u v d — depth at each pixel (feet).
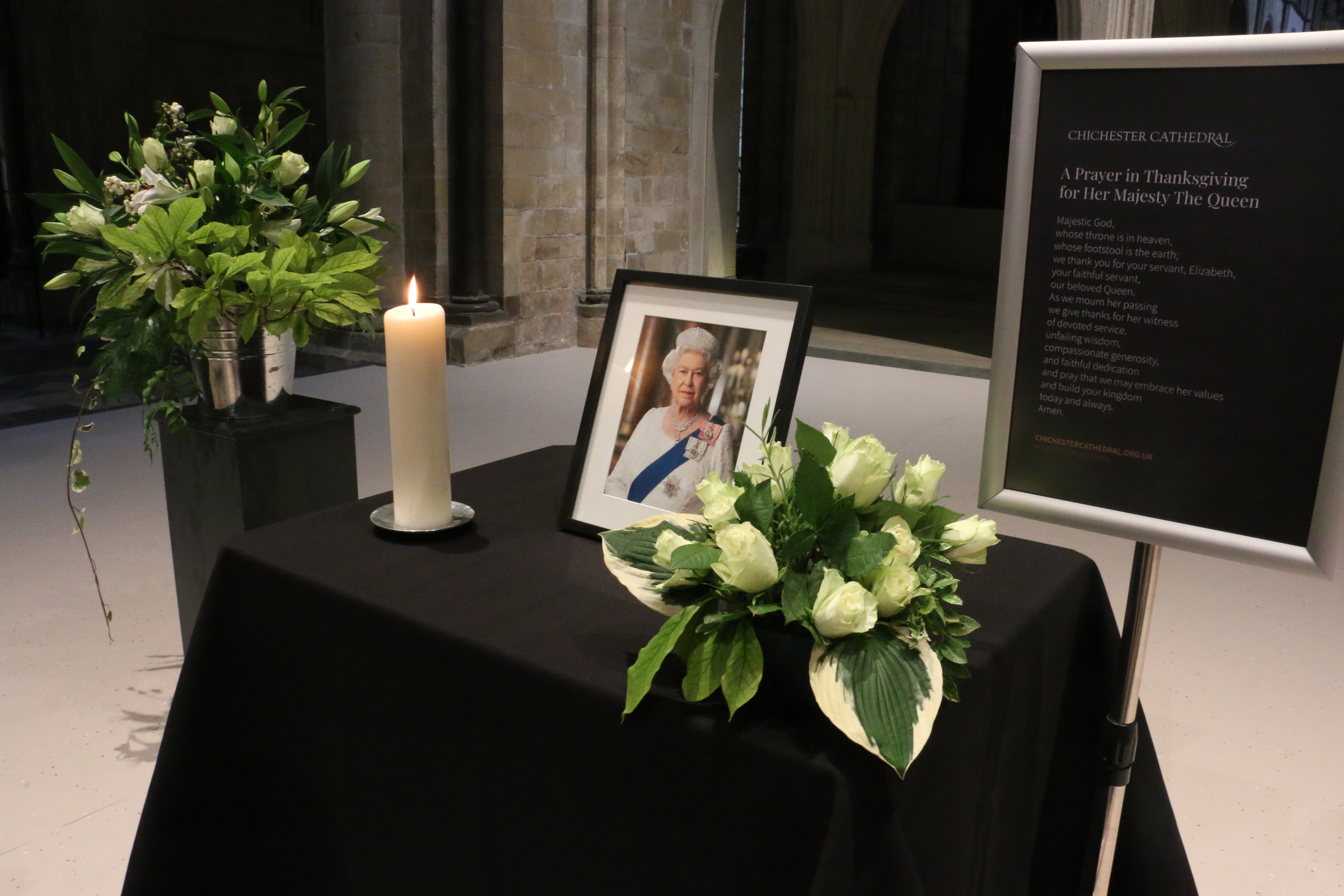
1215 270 3.24
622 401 4.60
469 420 16.17
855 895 2.91
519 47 20.47
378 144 20.36
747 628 3.07
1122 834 4.74
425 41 19.60
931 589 3.11
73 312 6.10
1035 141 3.46
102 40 23.32
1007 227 3.56
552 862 3.57
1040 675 4.03
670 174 24.82
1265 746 7.14
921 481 3.35
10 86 22.84
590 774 3.37
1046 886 4.53
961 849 3.62
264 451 6.19
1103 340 3.48
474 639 3.61
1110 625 4.59
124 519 11.29
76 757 6.73
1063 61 3.34
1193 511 3.43
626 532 3.55
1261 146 3.10
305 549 4.44
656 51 23.63
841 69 35.99
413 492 4.57
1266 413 3.24
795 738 3.00
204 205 5.31
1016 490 3.76
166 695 7.54
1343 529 3.15
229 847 4.63
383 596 3.95
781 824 2.95
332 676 4.11
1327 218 3.03
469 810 3.77
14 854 5.78
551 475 5.61
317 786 4.34
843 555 3.02
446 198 20.57
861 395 18.53
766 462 3.44
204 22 26.53
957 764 3.44
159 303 5.81
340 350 21.18
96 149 23.59
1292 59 2.98
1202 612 9.36
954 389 19.20
